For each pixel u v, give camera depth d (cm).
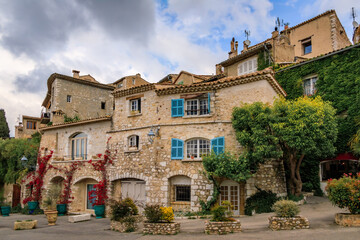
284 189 1833
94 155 2394
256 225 1356
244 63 2900
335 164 2148
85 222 1912
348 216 1180
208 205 1744
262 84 1800
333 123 1681
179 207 1864
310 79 2231
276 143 1605
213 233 1241
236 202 1750
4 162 3080
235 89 1859
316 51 3125
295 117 1608
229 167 1597
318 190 2056
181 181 1902
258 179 1742
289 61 2764
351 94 1967
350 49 2003
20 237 1452
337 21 3122
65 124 2608
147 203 1936
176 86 1973
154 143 1980
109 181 2188
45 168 2741
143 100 2117
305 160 2120
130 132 2142
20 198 2980
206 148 1875
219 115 1859
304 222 1206
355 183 1186
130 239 1266
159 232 1320
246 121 1666
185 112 1952
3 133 5047
